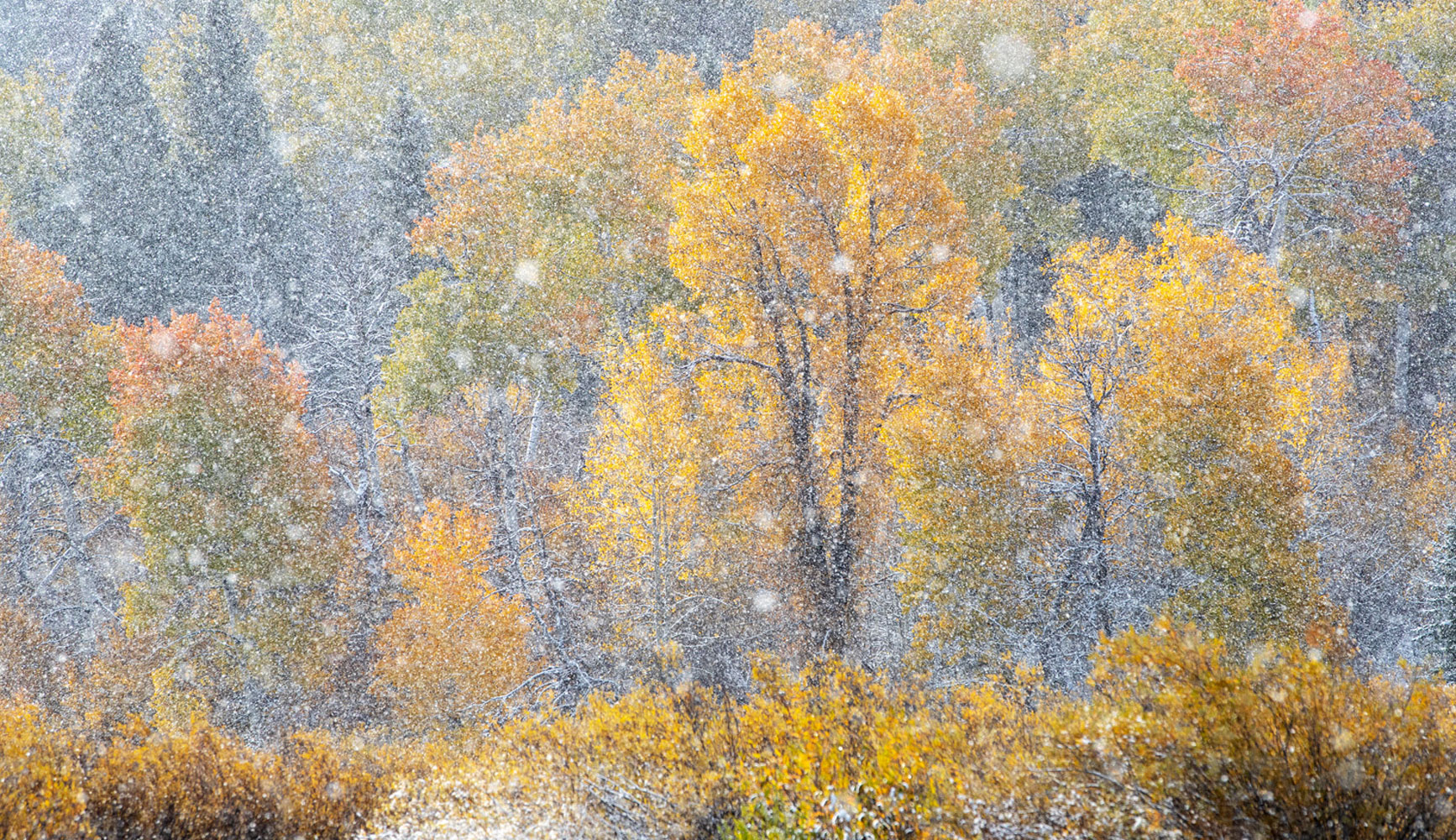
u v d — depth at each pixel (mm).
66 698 20922
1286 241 25562
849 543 17031
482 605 18766
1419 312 26078
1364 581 18719
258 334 21312
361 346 23750
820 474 17547
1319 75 23391
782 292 16969
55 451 24391
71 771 9133
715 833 7297
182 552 20266
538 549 20172
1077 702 7949
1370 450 21422
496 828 7613
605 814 7758
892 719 8438
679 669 16125
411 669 18625
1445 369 25781
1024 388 16594
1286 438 16844
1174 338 15023
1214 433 14172
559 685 17484
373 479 23344
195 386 20141
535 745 9797
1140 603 15367
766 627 17656
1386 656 17359
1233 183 25609
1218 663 6719
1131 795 6055
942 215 16906
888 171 16641
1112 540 16281
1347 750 5645
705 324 18109
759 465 17359
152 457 20234
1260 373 14320
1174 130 27031
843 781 7145
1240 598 13859
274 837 8453
